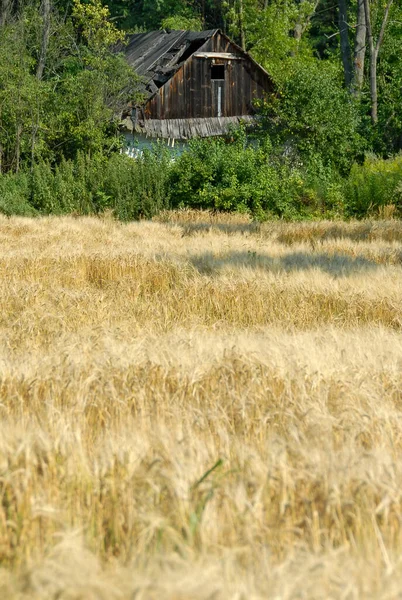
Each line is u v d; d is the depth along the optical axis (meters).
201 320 21.02
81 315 20.34
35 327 18.44
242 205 48.81
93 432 11.58
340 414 11.87
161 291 24.27
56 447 9.53
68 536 7.45
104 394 12.59
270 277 25.27
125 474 8.99
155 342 16.23
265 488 8.72
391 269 27.86
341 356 15.72
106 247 32.31
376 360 15.39
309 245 35.25
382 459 9.27
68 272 26.67
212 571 6.83
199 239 36.34
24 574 7.03
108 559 7.86
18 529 8.16
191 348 15.70
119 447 9.62
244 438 11.05
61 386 13.12
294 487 8.73
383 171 51.38
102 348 15.62
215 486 8.54
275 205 48.84
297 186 50.25
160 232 39.50
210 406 12.34
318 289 23.58
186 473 8.89
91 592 6.57
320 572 6.95
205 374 13.65
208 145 52.03
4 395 12.98
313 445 10.18
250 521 8.12
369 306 22.03
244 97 71.56
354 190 50.88
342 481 8.78
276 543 8.00
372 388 13.30
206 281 24.36
